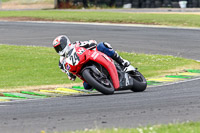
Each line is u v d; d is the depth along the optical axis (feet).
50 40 262.06
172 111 80.84
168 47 227.81
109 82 101.40
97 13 413.80
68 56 101.09
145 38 261.85
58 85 131.03
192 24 319.68
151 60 187.83
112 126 68.90
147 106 86.99
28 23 351.67
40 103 95.55
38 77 151.43
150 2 507.71
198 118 73.87
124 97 99.91
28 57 195.93
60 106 90.12
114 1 533.96
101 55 100.73
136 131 60.85
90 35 278.05
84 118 76.28
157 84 125.59
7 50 217.97
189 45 233.35
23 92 118.21
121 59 106.42
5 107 91.15
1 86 130.31
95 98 99.50
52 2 641.40
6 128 69.67
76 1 538.47
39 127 69.67
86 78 99.55
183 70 159.84
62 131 65.72
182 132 59.52
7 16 400.06
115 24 334.85
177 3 496.23
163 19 345.92
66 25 334.85
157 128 62.54
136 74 109.70
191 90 109.70
